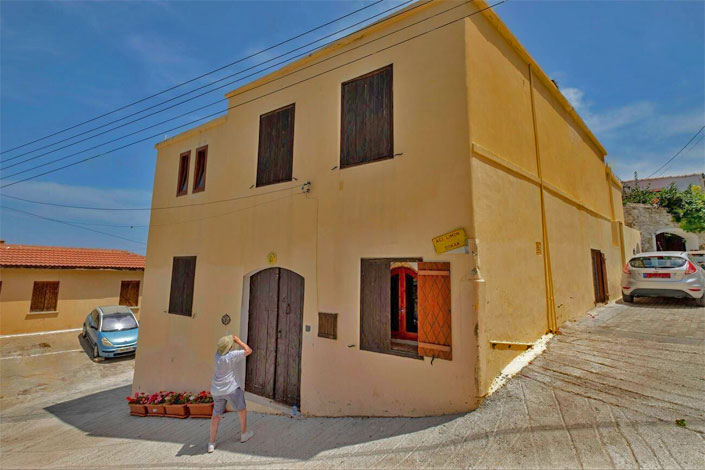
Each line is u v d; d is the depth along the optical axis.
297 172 6.78
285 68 7.30
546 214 6.84
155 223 10.26
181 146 9.88
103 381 12.06
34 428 7.95
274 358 6.82
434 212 4.88
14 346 15.05
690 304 8.30
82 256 19.97
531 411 3.76
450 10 5.15
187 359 8.43
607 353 5.12
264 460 4.38
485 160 5.00
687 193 18.86
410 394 4.79
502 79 5.93
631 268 8.80
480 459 3.18
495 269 4.88
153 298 9.83
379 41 5.89
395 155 5.41
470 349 4.31
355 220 5.77
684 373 4.18
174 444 5.62
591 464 2.80
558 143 8.20
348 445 4.30
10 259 16.98
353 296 5.64
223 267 7.96
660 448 2.86
